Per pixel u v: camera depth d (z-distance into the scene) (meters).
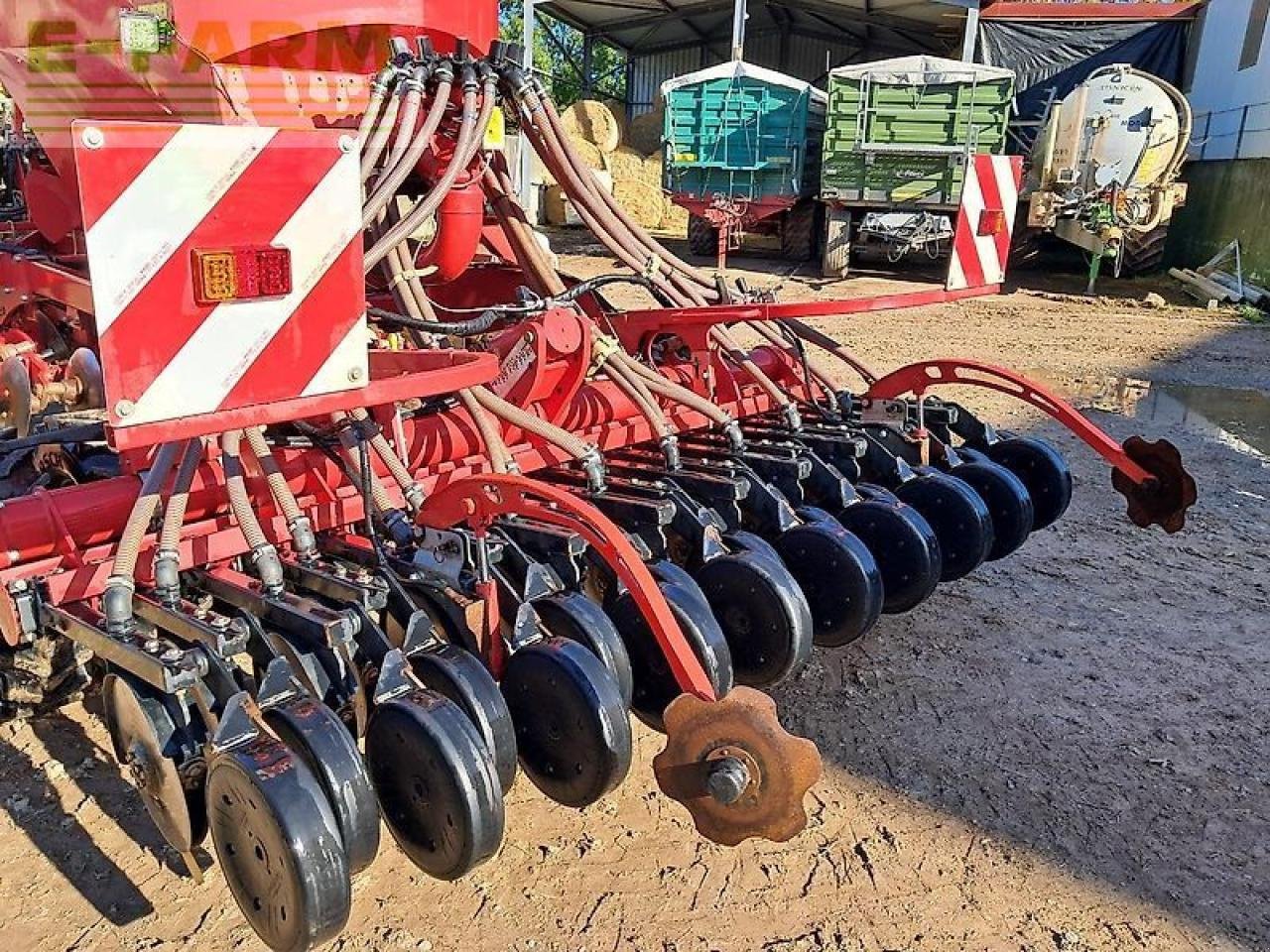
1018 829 2.96
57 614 2.38
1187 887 2.76
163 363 1.87
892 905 2.67
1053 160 13.55
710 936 2.55
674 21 22.62
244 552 2.67
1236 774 3.22
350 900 2.17
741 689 2.18
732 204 13.86
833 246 14.54
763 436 3.84
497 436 2.93
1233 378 8.80
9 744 3.16
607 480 3.18
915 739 3.36
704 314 3.51
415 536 2.68
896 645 3.93
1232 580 4.60
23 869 2.69
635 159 21.56
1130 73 12.96
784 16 21.66
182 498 2.36
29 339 4.83
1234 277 13.59
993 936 2.58
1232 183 14.73
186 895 2.62
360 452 2.59
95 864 2.71
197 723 2.27
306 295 2.01
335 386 2.09
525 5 17.38
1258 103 14.01
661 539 3.00
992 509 3.93
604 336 3.33
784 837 2.14
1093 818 3.01
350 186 2.03
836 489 3.53
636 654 2.83
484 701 2.35
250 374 1.97
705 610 2.80
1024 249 14.86
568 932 2.56
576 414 3.47
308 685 2.31
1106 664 3.84
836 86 13.84
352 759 2.15
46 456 3.37
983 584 4.47
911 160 13.84
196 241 1.87
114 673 2.29
